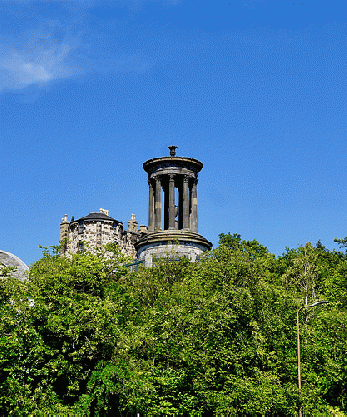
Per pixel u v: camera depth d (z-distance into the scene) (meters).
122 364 44.62
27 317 42.03
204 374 48.25
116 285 50.72
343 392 58.53
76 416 40.19
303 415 49.84
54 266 48.91
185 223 88.00
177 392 48.47
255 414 48.22
